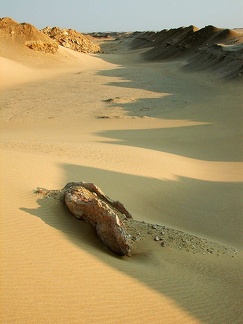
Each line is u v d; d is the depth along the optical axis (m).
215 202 15.66
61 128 32.59
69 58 85.56
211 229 13.17
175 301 7.20
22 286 6.14
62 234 8.24
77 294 6.37
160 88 53.41
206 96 46.62
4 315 5.47
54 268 6.84
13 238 7.40
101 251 8.40
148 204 14.36
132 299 6.77
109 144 23.58
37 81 60.91
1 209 8.48
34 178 11.65
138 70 74.50
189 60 79.62
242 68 53.75
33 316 5.62
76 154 18.84
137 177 16.67
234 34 90.75
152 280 7.67
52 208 9.31
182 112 39.03
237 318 7.34
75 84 57.38
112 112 39.41
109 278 7.11
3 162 12.48
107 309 6.29
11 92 51.12
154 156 20.97
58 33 114.88
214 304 7.57
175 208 14.56
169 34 126.69
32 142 21.28
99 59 98.44
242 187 17.84
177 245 10.14
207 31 98.12
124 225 9.76
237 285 8.70
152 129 31.98
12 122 35.44
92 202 9.00
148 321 6.37
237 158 23.23
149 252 9.38
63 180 12.84
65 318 5.79
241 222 13.92
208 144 26.86
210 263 9.62
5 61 69.06
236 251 11.02
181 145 26.52
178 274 8.46
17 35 82.44
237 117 35.16
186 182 17.80
